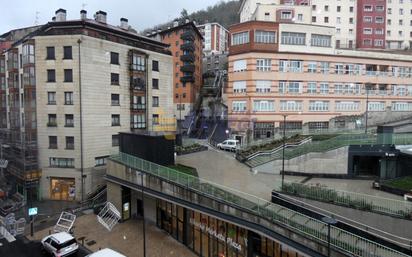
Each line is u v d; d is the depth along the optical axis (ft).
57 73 103.40
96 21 118.01
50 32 104.22
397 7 220.64
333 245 40.40
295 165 83.35
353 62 143.33
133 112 119.44
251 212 51.88
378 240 42.88
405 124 128.06
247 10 202.18
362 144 81.76
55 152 104.53
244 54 133.69
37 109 104.99
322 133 111.96
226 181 73.56
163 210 78.28
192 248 69.15
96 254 56.24
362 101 145.89
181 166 86.33
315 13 209.26
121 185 83.10
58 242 65.26
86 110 104.12
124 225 81.97
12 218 82.58
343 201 50.67
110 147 111.86
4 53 135.23
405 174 78.54
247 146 106.73
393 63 149.38
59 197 105.19
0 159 117.80
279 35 133.80
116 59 113.91
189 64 206.28
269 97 133.69
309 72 137.18
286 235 46.34
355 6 214.69
